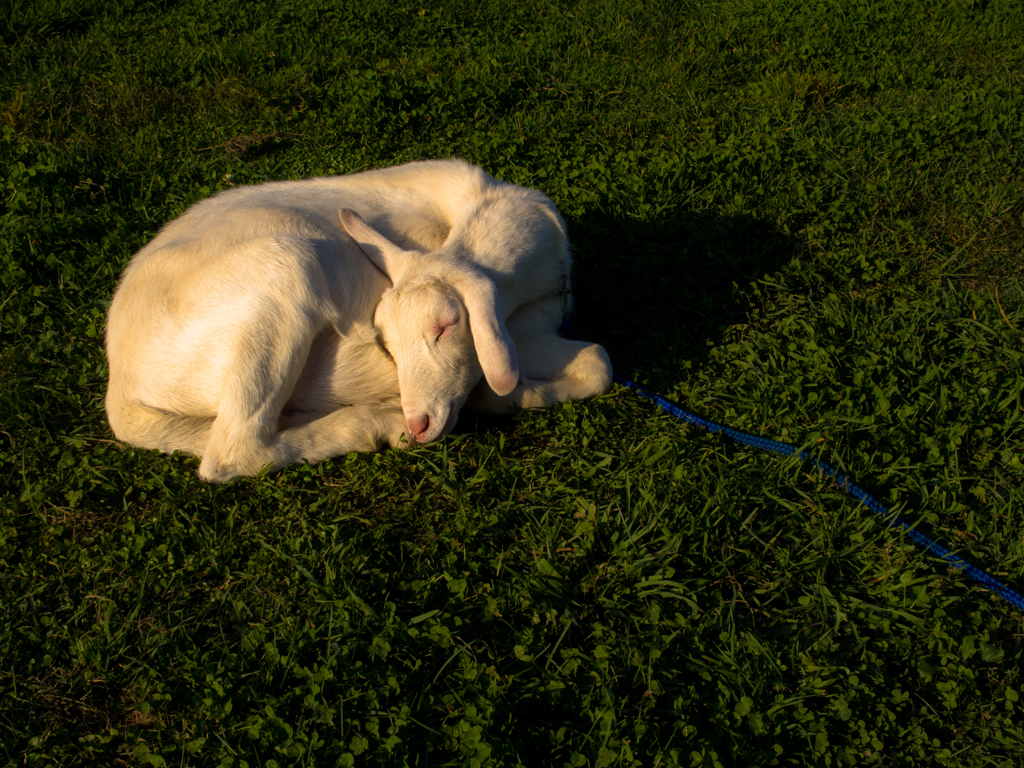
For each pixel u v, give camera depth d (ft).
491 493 3.56
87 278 4.69
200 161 5.83
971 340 4.16
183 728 2.90
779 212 5.05
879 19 7.88
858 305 4.45
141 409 3.76
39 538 3.46
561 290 4.25
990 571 3.24
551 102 6.35
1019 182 5.28
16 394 3.94
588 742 2.79
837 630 3.06
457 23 8.00
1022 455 3.58
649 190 5.20
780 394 3.80
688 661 2.99
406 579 3.25
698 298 4.51
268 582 3.27
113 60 7.07
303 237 3.80
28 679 3.04
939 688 2.92
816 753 2.78
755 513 3.41
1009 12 7.89
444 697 2.88
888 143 5.68
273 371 3.66
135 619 3.18
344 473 3.67
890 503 3.45
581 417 3.87
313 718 2.86
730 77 7.02
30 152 5.74
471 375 3.76
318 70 7.02
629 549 3.29
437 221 4.27
